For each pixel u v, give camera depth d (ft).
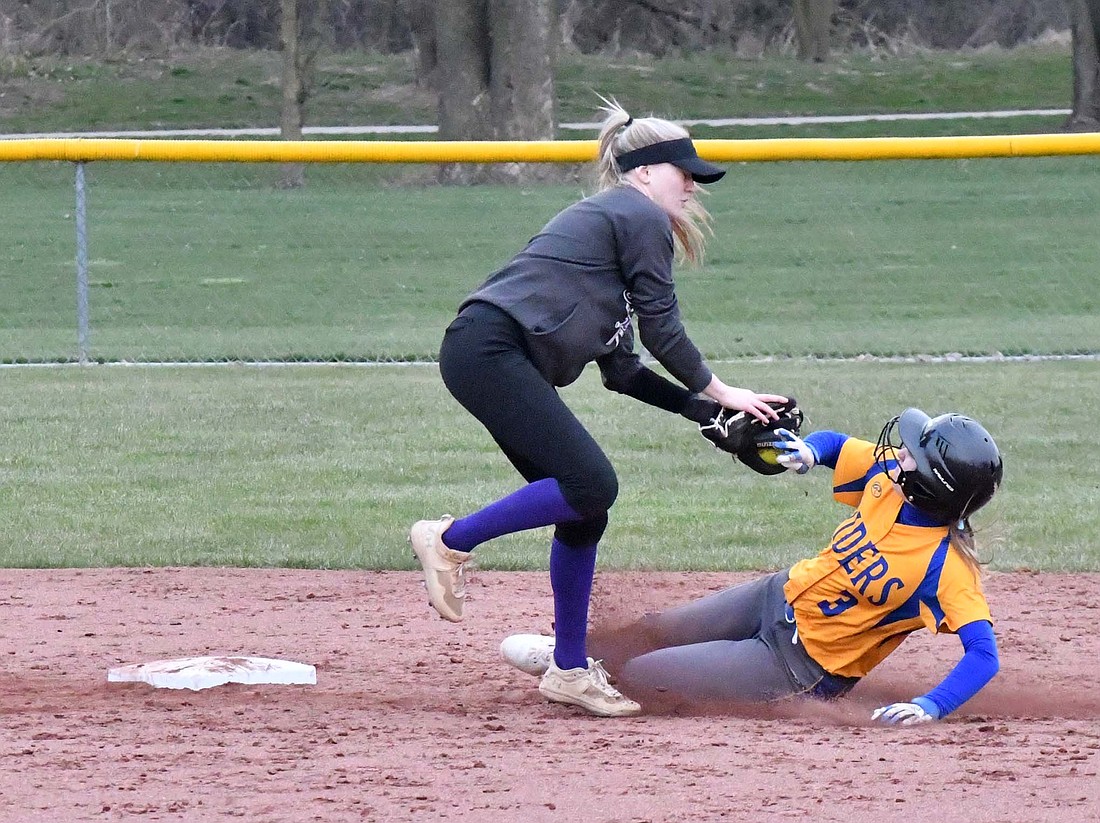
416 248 208.23
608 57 477.36
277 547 80.12
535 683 55.67
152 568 77.15
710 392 50.06
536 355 48.06
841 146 131.95
